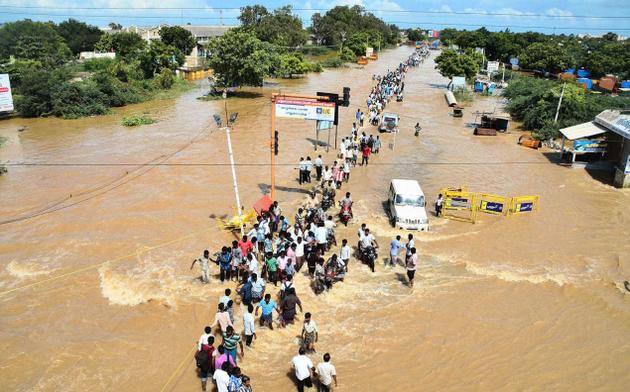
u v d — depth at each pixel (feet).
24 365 39.55
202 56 314.96
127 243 62.08
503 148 115.24
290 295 44.14
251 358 40.60
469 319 46.24
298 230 58.23
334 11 483.51
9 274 54.54
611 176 93.45
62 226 67.15
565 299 50.06
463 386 37.37
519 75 244.01
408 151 110.83
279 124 137.69
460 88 206.18
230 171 92.84
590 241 64.18
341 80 246.27
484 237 65.31
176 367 39.47
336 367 39.40
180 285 52.06
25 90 149.89
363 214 72.95
